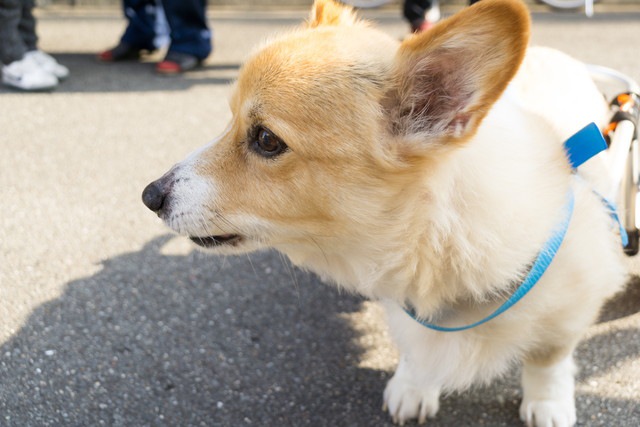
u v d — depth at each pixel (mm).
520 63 680
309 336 967
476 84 697
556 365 829
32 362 914
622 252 907
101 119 1604
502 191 728
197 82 1886
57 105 1688
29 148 1430
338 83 739
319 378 908
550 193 752
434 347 807
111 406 867
